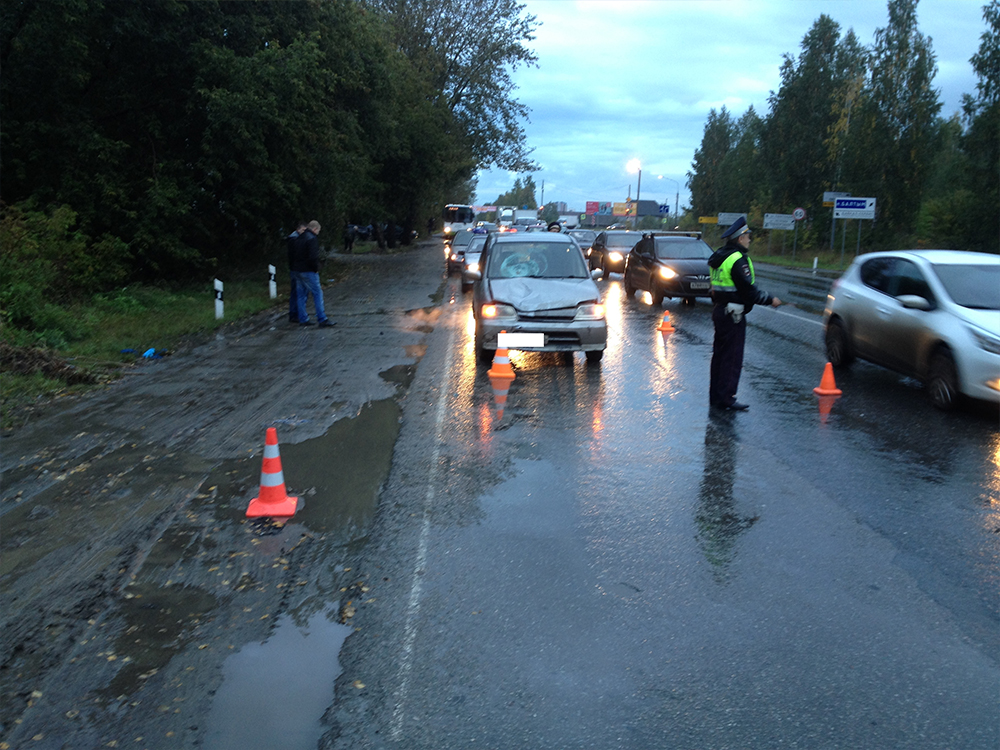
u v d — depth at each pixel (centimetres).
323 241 2736
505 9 4822
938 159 4553
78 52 1672
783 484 615
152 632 396
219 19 1977
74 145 1752
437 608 417
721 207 7138
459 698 339
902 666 365
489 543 500
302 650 377
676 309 1828
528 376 1032
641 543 501
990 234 3125
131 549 495
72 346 1208
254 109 1912
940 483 619
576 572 459
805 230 4766
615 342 1323
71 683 353
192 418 816
